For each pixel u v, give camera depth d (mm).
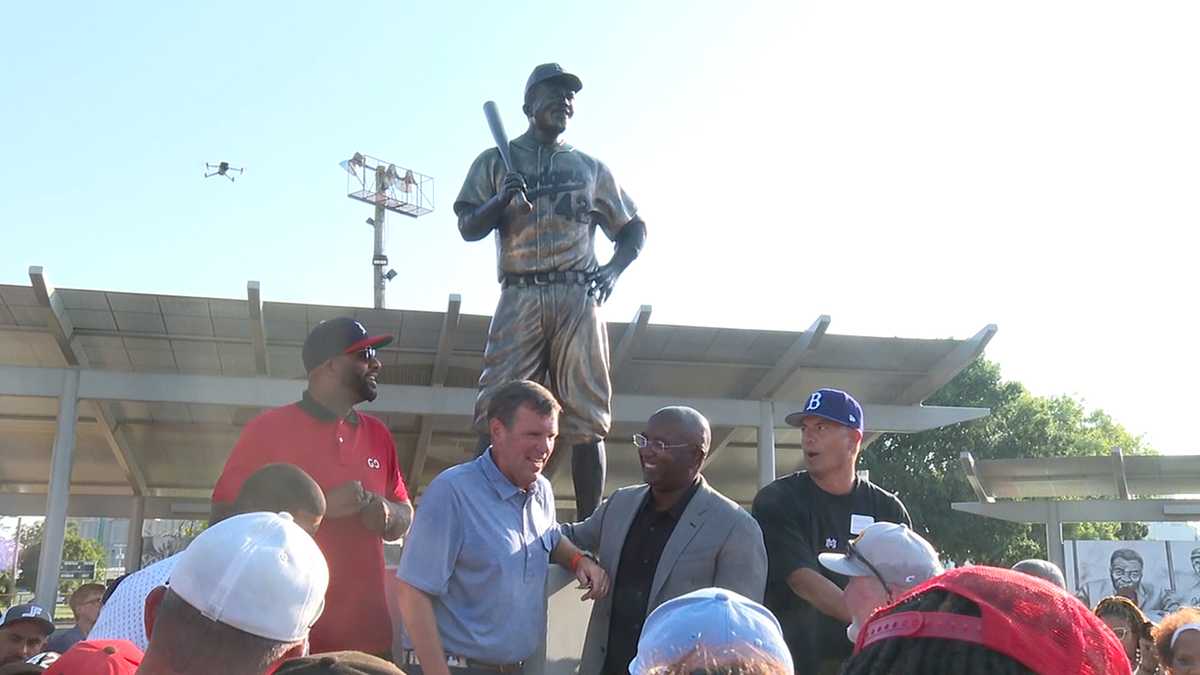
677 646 1899
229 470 4090
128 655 2812
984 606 1312
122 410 17406
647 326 14852
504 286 6035
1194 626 4633
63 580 43188
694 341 15617
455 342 15430
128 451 18969
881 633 1377
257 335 14062
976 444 39438
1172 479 16953
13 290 13969
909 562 2863
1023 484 18078
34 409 17406
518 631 4070
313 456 4188
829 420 4641
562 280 5938
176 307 14305
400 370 16156
